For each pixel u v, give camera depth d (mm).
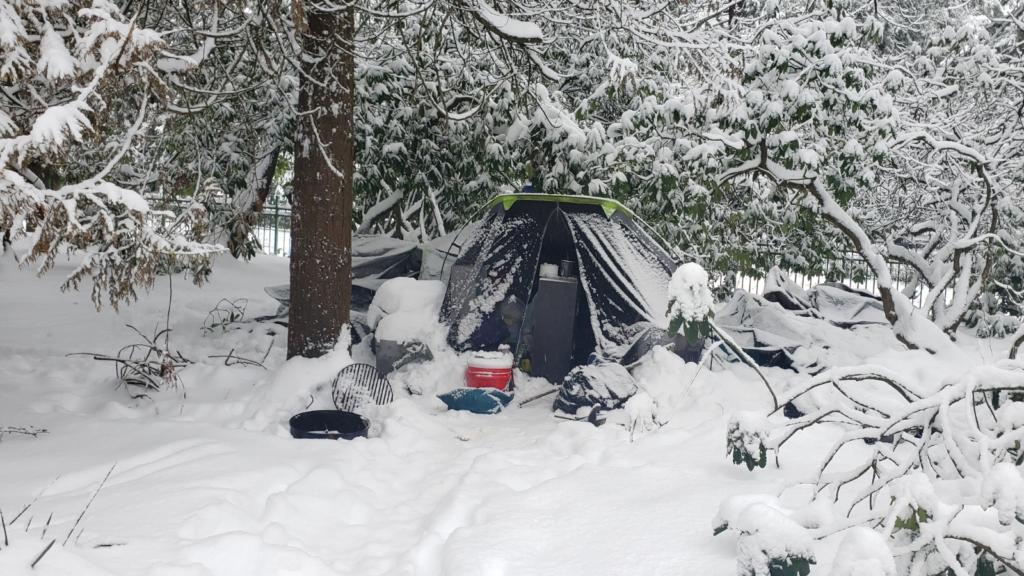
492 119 9547
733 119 7555
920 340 7531
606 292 7012
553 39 8281
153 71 3877
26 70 3674
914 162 9172
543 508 3459
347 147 6363
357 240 9188
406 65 9664
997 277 10688
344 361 6184
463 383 6629
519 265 7191
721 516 2676
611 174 8633
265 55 5789
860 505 3230
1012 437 2510
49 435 4602
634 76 7551
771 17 9289
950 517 2182
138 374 6184
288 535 3256
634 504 3408
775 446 3375
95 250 4297
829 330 8133
